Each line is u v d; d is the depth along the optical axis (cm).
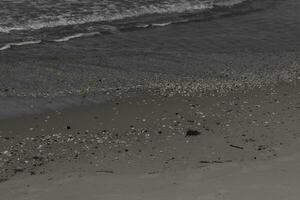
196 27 2381
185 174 860
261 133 1133
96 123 1273
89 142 1138
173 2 2756
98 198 777
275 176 820
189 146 1080
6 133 1205
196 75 1730
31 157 1055
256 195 752
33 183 873
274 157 945
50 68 1748
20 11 2392
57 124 1269
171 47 2070
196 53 2005
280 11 2703
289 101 1418
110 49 2009
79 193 805
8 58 1831
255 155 984
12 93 1491
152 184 823
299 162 887
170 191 783
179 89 1562
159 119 1290
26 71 1705
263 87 1584
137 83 1623
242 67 1838
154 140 1135
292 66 1866
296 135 1102
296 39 2259
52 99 1456
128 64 1828
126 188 812
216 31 2330
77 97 1479
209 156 1008
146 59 1897
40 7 2477
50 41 2073
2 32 2133
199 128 1207
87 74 1705
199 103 1418
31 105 1402
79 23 2323
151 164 975
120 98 1476
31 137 1180
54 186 845
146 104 1419
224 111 1335
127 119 1298
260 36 2277
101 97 1482
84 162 1009
